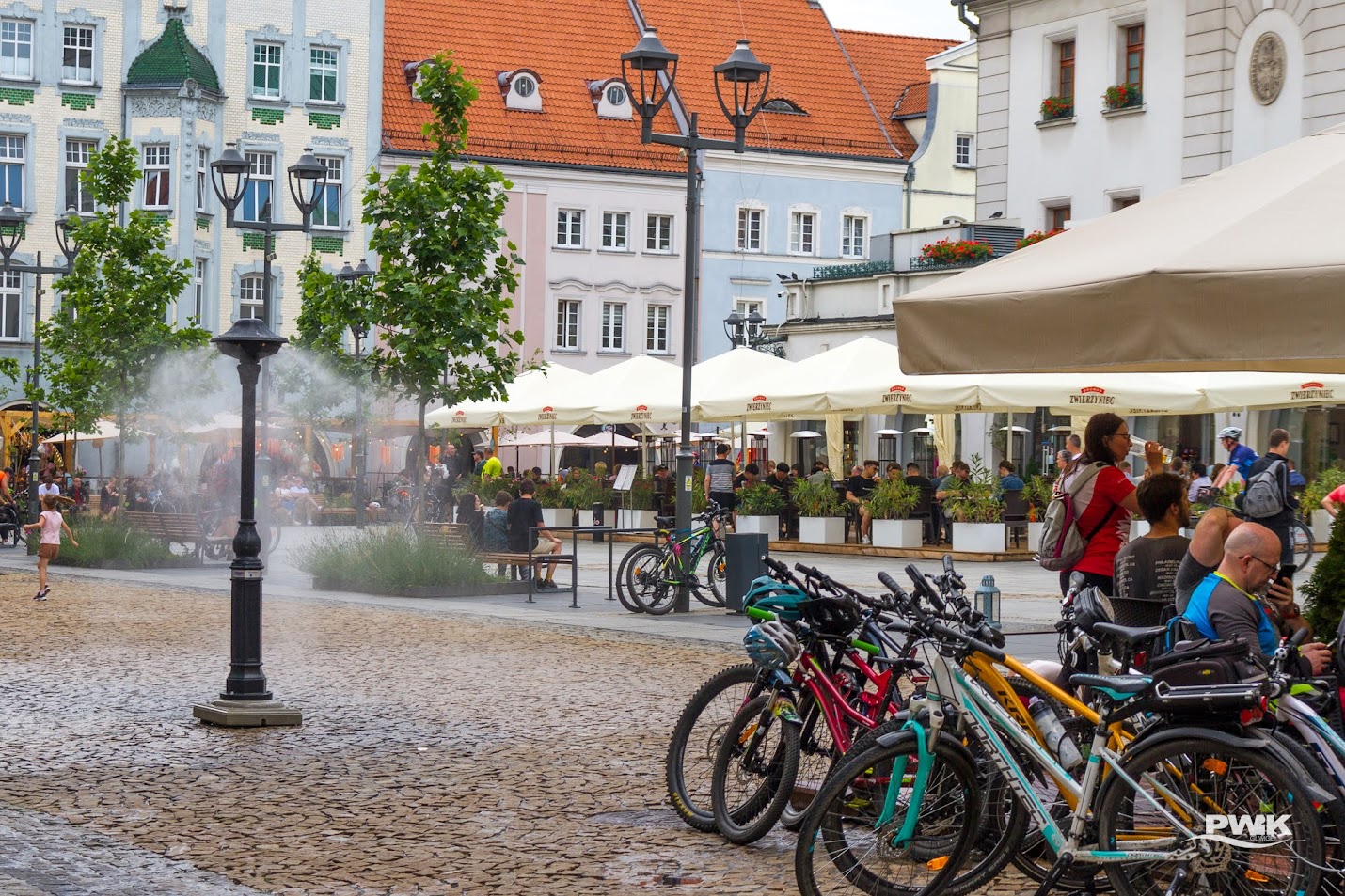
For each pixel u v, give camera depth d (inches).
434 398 994.1
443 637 705.6
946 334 301.6
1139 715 255.1
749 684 333.1
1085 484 440.5
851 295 1572.3
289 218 2304.4
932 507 1259.8
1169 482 371.9
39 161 2196.1
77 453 2097.7
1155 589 368.8
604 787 380.2
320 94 2331.4
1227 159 1396.4
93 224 1341.0
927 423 1571.1
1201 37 1418.6
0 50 2188.7
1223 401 1077.1
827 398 1154.0
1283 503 693.3
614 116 2529.5
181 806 361.7
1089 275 280.1
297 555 993.5
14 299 2187.5
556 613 810.2
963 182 2667.3
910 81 2773.1
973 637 271.1
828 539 1270.9
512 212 2444.6
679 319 2539.4
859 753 266.7
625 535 1497.3
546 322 2465.6
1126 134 1486.2
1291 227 267.1
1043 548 448.5
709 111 2573.8
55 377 1344.7
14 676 575.8
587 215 2485.2
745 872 304.2
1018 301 289.7
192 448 1953.7
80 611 827.4
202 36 2260.1
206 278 2253.9
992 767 269.1
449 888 293.6
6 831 334.3
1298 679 281.0
